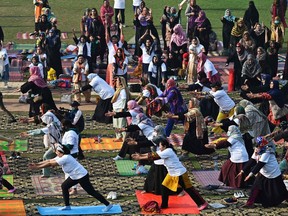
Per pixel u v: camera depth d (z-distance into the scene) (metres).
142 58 52.56
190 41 61.09
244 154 36.22
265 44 55.94
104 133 44.19
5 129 44.56
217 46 63.31
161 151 33.72
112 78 50.91
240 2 83.38
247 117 39.00
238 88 52.75
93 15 58.59
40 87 44.94
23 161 39.59
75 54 60.72
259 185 34.19
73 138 35.38
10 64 57.84
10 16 75.75
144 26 58.97
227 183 36.44
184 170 33.78
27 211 33.59
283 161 37.25
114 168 38.78
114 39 51.94
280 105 43.06
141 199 35.03
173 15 60.78
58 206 34.25
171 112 42.22
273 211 34.16
